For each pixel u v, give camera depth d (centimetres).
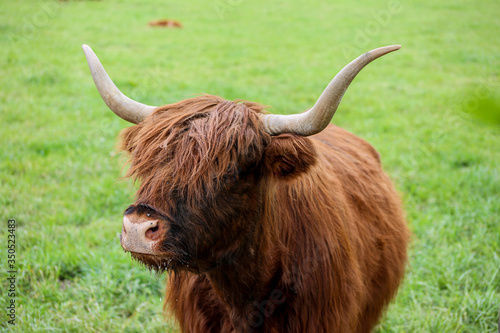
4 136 773
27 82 1061
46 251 487
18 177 653
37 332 389
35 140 764
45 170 677
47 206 588
